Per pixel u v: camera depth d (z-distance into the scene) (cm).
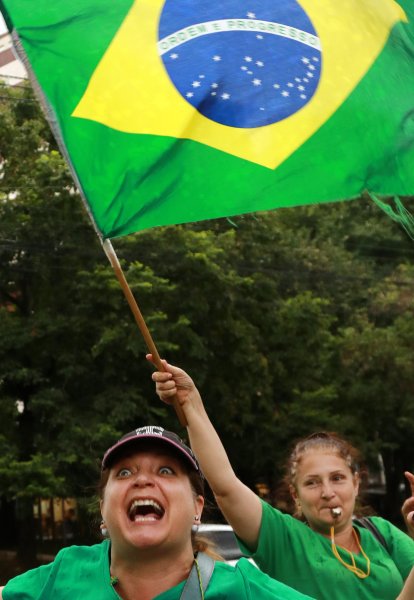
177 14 508
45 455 2223
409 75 534
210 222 2677
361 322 3103
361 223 3528
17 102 2491
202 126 500
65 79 489
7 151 2472
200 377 2405
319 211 3450
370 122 521
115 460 372
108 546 385
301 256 2958
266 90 511
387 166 520
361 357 2969
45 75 489
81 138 486
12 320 2389
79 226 2389
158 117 495
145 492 362
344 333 2972
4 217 2398
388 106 525
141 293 2327
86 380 2383
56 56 491
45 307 2431
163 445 369
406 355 2944
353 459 511
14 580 392
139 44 501
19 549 2508
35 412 2339
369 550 500
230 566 377
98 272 2303
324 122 515
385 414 3038
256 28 518
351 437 2912
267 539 480
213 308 2488
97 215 480
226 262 2606
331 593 476
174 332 2356
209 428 465
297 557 481
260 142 505
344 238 3312
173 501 364
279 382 2734
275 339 2666
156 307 2406
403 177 522
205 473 468
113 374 2348
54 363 2425
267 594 365
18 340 2334
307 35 524
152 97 497
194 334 2361
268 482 2986
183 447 372
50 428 2338
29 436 2423
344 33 529
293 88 515
